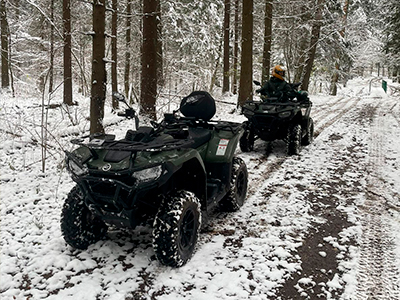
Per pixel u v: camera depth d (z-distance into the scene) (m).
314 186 5.73
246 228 4.26
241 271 3.32
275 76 8.03
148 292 3.04
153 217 3.62
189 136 3.94
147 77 8.84
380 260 3.60
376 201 5.11
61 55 16.12
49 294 3.04
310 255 3.69
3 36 17.66
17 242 3.91
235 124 4.85
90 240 3.74
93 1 6.41
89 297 2.96
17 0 16.22
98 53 6.57
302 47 19.19
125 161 3.20
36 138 7.82
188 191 3.72
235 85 21.31
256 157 7.47
